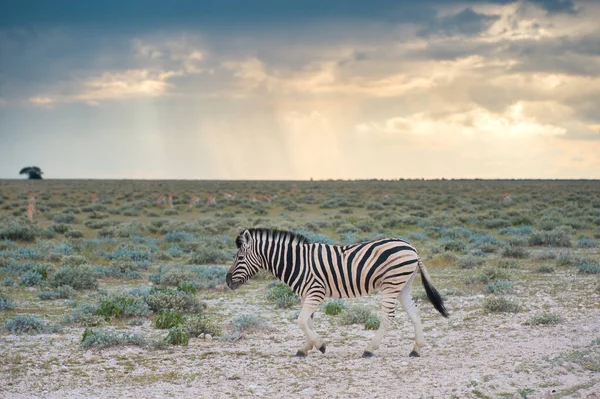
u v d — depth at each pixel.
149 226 60.22
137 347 17.42
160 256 39.91
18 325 19.50
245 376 14.35
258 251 16.31
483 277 27.67
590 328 17.83
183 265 34.47
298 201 104.19
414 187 159.00
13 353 16.67
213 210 88.50
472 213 79.44
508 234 53.75
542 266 30.98
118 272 32.06
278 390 13.18
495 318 20.41
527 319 19.94
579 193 118.62
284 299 24.17
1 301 23.20
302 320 15.85
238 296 26.55
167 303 22.89
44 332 19.39
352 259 15.60
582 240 43.91
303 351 16.16
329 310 22.33
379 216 73.56
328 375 14.19
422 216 75.75
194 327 19.22
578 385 12.41
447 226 60.03
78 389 13.55
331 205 91.25
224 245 46.38
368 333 19.12
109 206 95.19
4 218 65.81
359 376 13.97
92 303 23.98
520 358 14.70
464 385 12.69
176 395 13.02
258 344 17.97
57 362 15.82
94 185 167.50
